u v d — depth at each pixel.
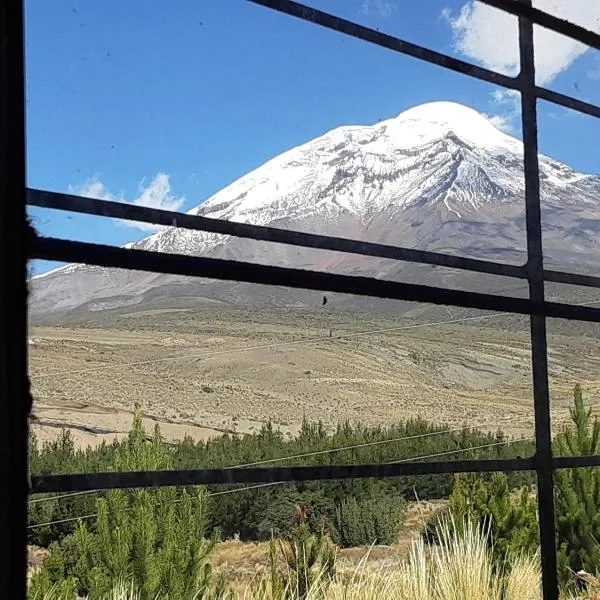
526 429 38.88
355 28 2.04
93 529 7.97
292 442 19.91
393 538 12.20
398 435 20.33
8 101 1.28
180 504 6.39
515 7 2.44
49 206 1.47
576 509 6.95
